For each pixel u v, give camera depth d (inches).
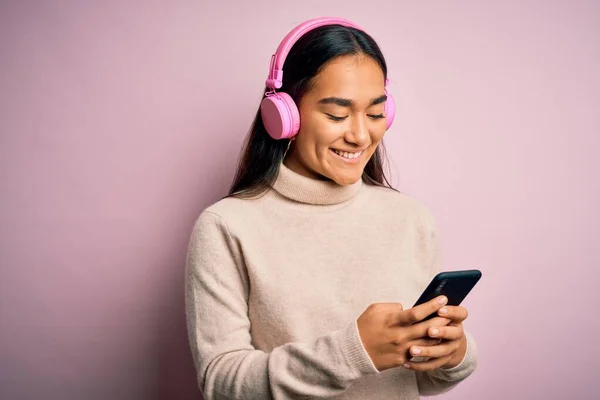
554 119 65.3
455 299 38.1
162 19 58.1
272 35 59.7
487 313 66.3
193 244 44.9
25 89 57.5
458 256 65.1
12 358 59.7
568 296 67.4
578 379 68.5
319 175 45.8
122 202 59.6
